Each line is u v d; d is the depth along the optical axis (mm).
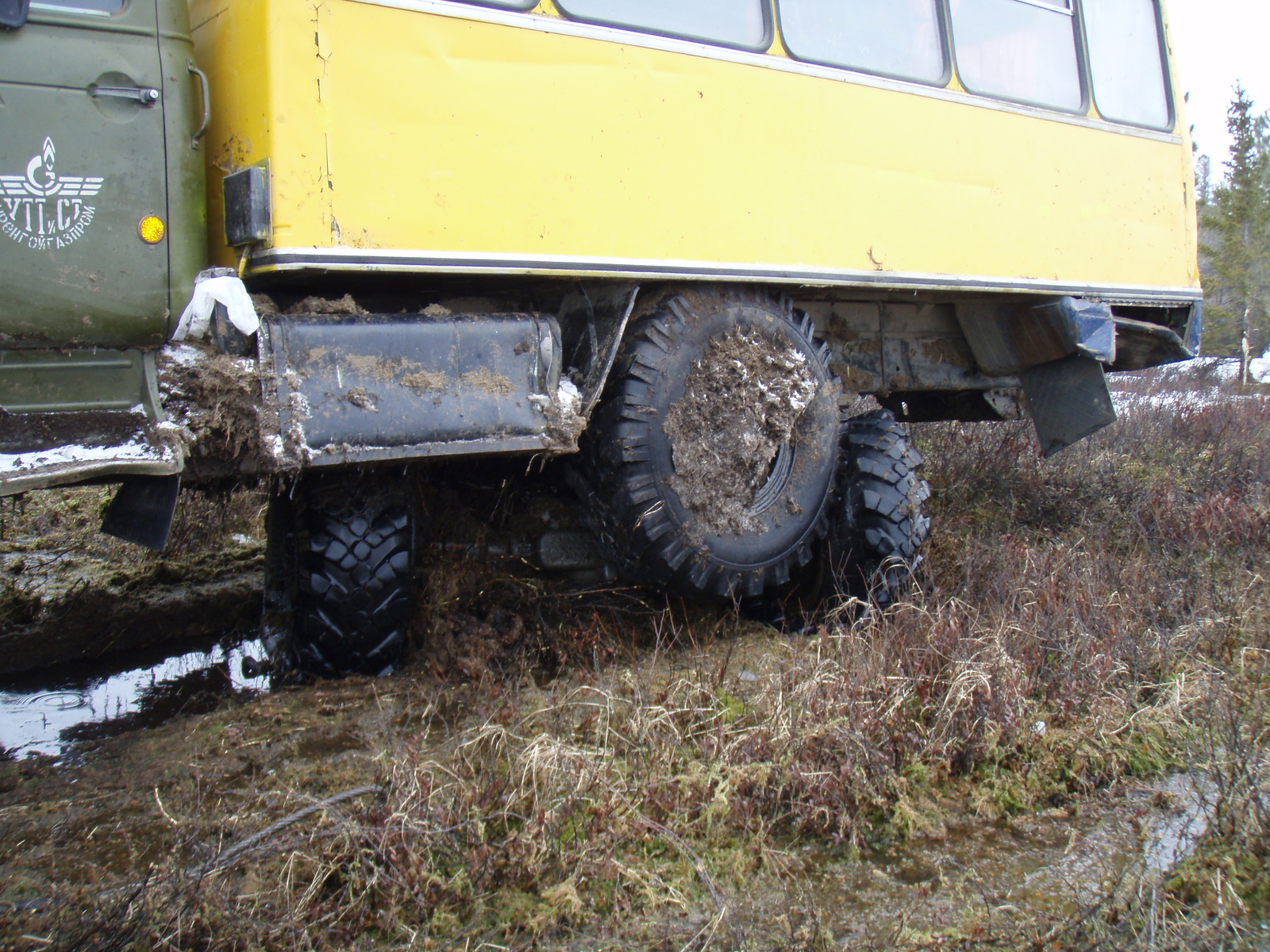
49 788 2943
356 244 3113
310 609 3625
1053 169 5234
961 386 5891
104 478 3061
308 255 3025
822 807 2777
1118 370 6727
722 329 4109
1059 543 5539
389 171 3168
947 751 3168
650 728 3033
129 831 2648
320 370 3154
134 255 2994
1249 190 29438
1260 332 28984
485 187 3359
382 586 3635
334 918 2215
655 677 3742
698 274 3898
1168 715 3500
